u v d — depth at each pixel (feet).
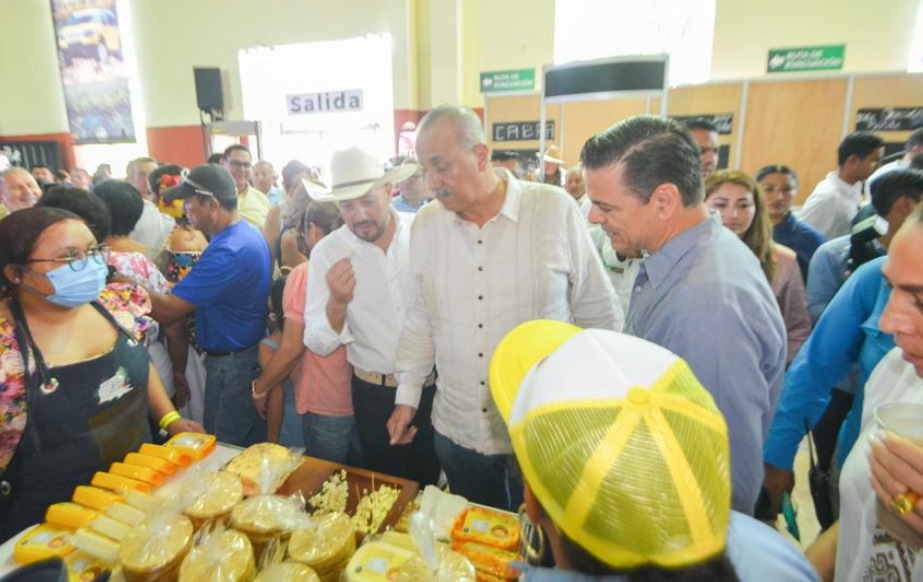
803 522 7.09
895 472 1.89
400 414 5.02
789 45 21.49
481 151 4.25
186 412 7.29
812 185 20.86
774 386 3.21
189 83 31.14
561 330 2.32
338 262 5.10
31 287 3.49
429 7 25.98
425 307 5.11
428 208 5.01
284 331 5.74
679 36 23.17
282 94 29.94
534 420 1.55
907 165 8.61
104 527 3.22
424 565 2.80
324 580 2.97
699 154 3.10
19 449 3.57
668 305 3.02
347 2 27.53
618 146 3.05
